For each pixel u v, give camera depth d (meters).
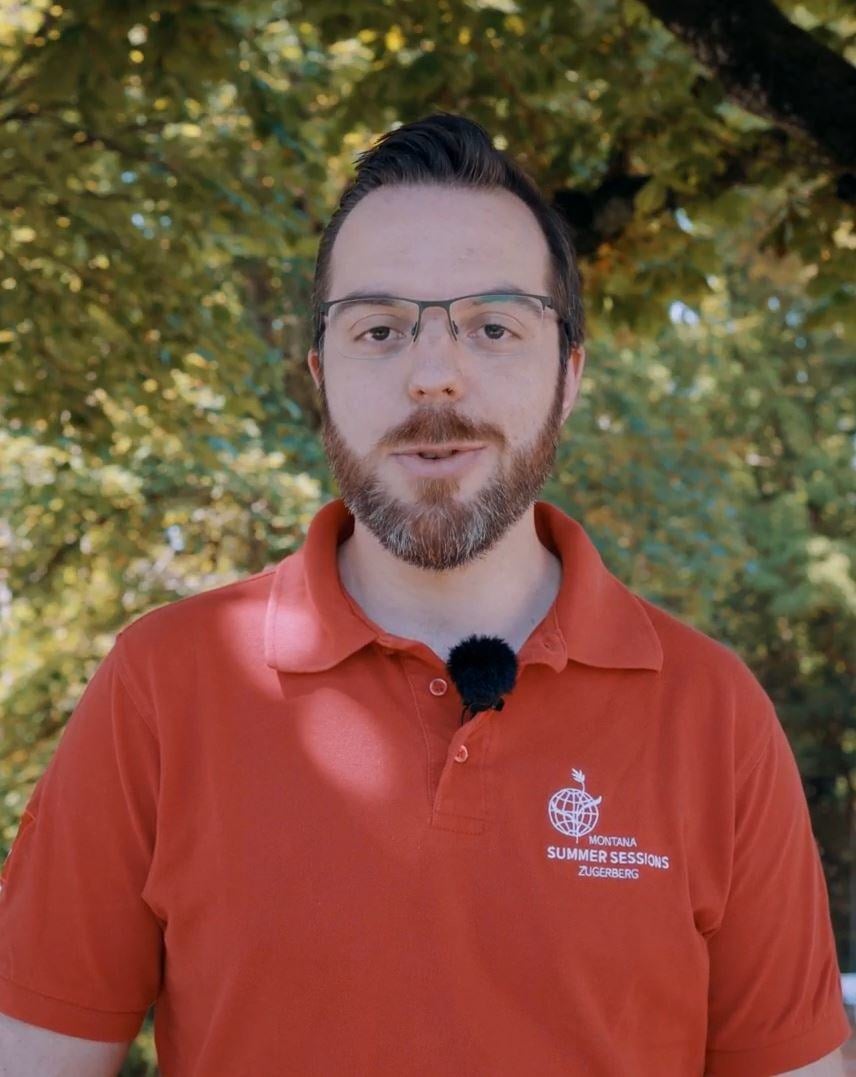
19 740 9.36
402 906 1.75
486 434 1.89
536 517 2.16
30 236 6.24
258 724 1.86
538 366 1.94
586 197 4.90
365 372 1.91
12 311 5.79
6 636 9.55
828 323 5.11
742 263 10.34
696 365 12.69
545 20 5.14
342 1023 1.73
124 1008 1.89
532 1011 1.74
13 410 5.97
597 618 1.96
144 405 6.43
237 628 1.94
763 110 4.05
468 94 4.92
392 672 1.89
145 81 5.04
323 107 6.12
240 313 7.86
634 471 10.71
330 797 1.80
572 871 1.79
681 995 1.82
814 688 17.84
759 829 1.93
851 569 15.59
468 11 4.91
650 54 5.19
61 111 5.84
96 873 1.88
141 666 1.93
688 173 4.74
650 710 1.92
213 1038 1.76
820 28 4.91
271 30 6.63
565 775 1.84
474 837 1.78
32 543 9.16
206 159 5.89
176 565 9.70
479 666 1.83
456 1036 1.72
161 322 6.01
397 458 1.89
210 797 1.83
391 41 5.08
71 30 4.82
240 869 1.79
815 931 1.98
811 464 16.08
